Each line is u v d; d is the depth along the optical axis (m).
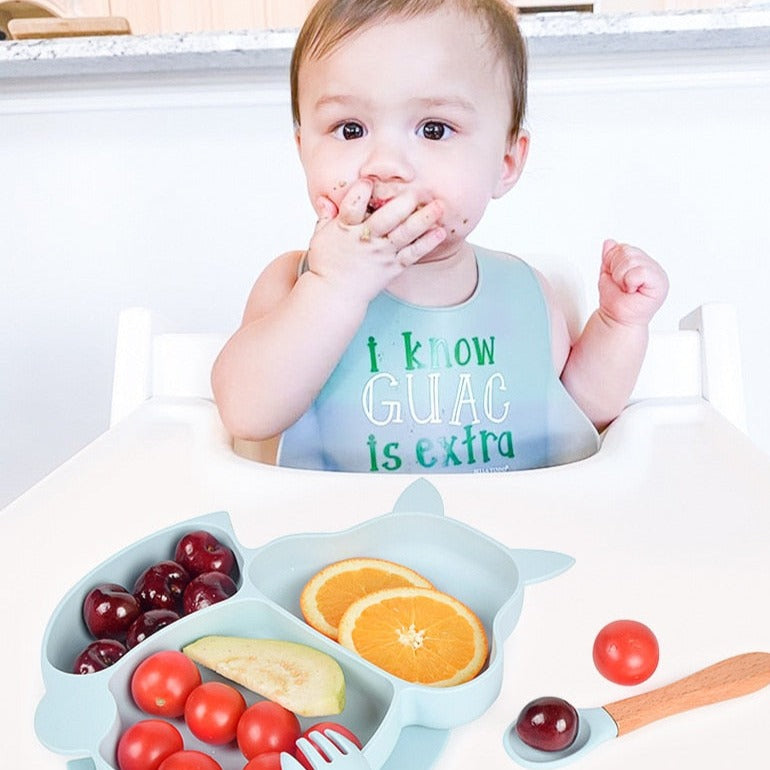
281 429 0.69
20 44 1.10
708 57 1.14
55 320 1.35
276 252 1.30
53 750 0.32
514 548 0.46
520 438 0.74
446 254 0.73
